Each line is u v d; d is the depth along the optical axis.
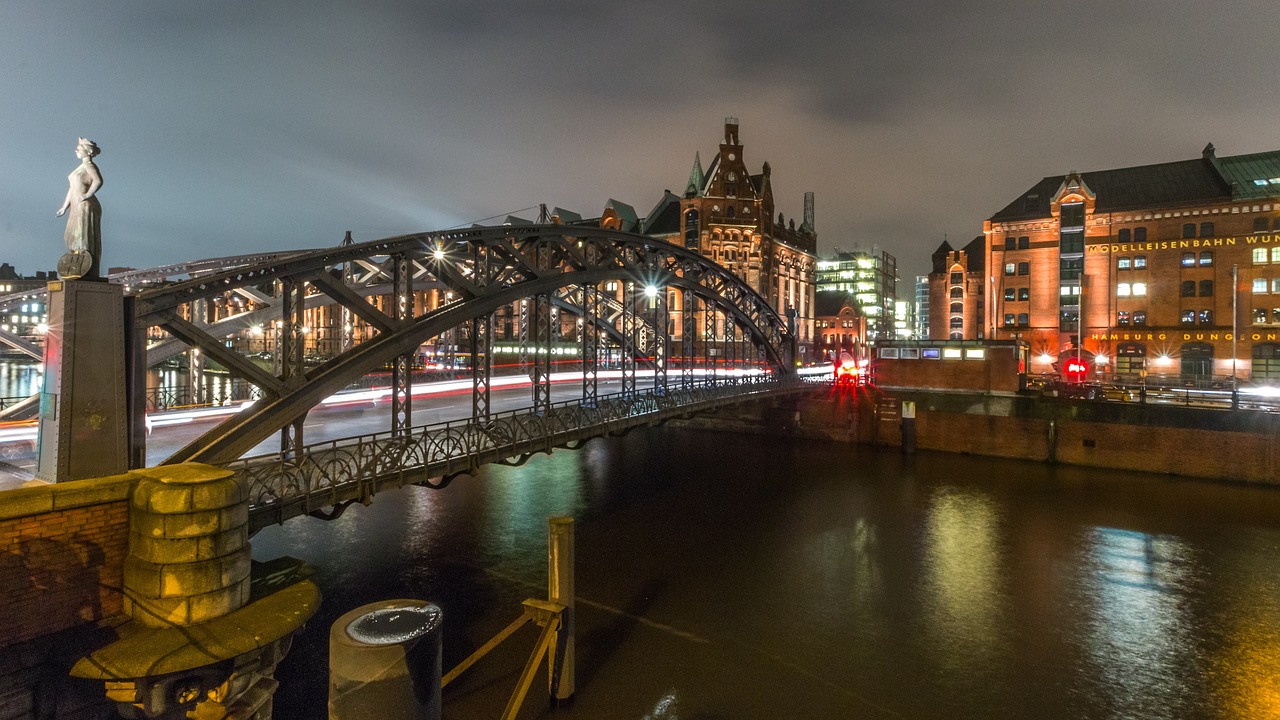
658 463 40.00
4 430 18.97
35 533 8.09
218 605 8.93
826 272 150.12
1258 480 34.41
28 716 8.02
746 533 26.14
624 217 92.88
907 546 24.88
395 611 4.48
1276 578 21.92
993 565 22.94
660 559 23.00
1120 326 62.16
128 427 10.37
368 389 40.25
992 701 14.66
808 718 13.86
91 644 8.56
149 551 8.67
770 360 42.91
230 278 12.23
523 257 20.36
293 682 13.99
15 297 28.17
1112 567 22.83
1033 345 65.31
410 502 29.09
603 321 35.78
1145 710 14.39
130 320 10.55
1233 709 14.46
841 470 38.22
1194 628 18.23
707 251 82.88
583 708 13.83
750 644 16.98
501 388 45.53
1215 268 58.53
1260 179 59.47
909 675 15.66
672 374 59.34
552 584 13.55
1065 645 17.23
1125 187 65.69
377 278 36.31
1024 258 66.50
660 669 15.59
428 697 4.14
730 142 85.06
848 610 19.16
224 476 9.20
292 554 21.94
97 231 10.15
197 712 8.13
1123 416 38.03
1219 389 50.50
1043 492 33.09
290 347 13.54
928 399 44.03
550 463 39.66
